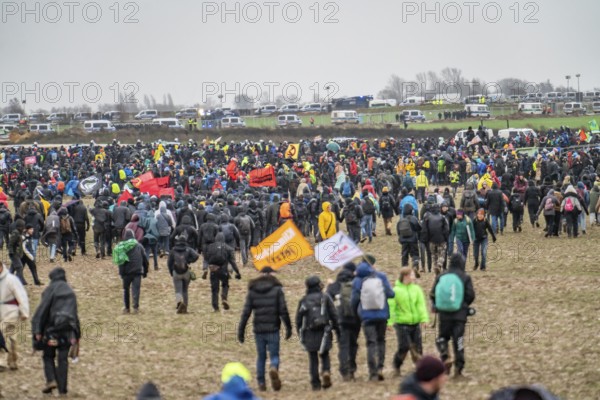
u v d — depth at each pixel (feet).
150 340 210.79
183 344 207.41
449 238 287.69
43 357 163.12
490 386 162.81
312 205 359.66
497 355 187.83
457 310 164.96
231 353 200.13
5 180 594.24
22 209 353.72
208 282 285.84
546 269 291.38
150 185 409.69
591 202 387.14
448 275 165.89
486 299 244.83
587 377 168.35
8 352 181.47
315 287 165.17
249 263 320.50
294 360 194.59
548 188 398.42
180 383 176.96
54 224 322.75
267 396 160.97
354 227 337.11
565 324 211.20
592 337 197.06
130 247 237.45
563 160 538.06
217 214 320.70
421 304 170.30
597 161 562.66
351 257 212.23
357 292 166.61
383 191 379.96
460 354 167.32
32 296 263.90
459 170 549.13
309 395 159.63
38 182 501.15
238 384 100.58
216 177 492.95
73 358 174.50
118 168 567.59
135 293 238.48
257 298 166.20
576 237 356.79
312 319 163.12
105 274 302.25
